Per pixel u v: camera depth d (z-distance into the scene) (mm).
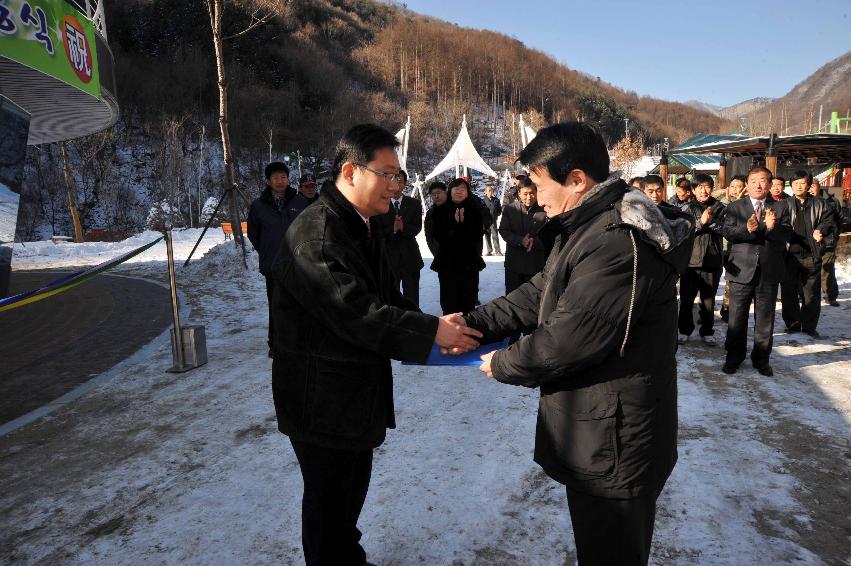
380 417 1883
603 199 1436
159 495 2879
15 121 5684
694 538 2324
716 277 5324
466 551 2314
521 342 1494
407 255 6273
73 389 4734
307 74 80750
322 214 1789
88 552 2412
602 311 1364
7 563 2361
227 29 76062
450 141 82375
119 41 70062
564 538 2377
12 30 4832
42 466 3285
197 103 63406
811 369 4508
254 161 61156
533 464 3043
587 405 1468
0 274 5395
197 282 10344
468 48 125250
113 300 9188
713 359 4902
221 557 2338
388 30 123688
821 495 2621
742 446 3156
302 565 2266
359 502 2123
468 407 3959
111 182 48094
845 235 9961
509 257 6023
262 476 3037
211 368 5129
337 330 1703
